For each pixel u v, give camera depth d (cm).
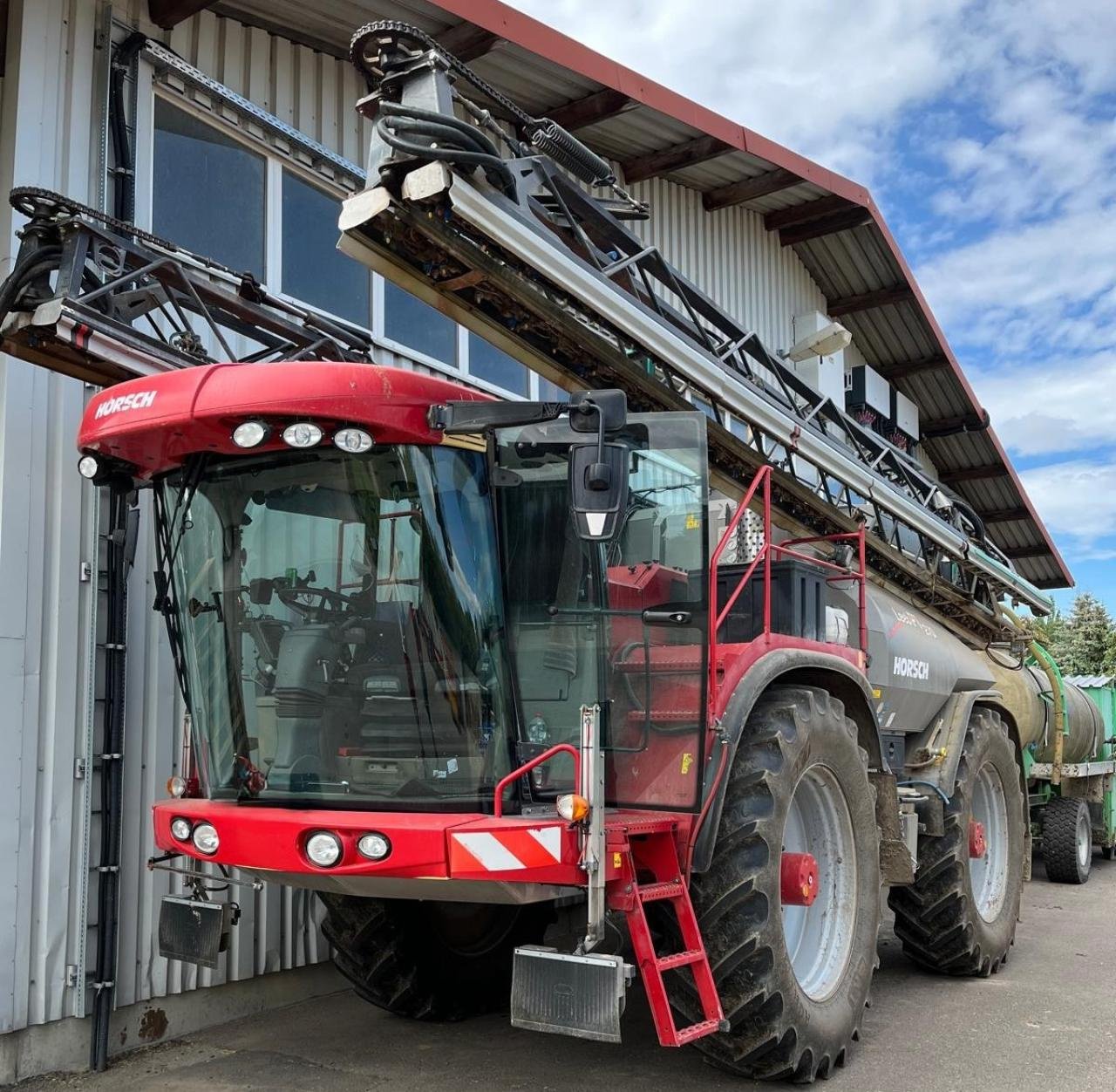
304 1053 501
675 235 1045
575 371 497
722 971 404
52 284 464
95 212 452
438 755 369
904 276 1276
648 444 400
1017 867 679
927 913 602
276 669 388
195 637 410
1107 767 1071
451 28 688
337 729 378
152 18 584
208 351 589
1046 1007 560
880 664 602
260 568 390
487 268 418
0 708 472
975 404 1492
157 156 590
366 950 505
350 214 396
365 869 345
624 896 360
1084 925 794
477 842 338
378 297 716
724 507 566
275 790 387
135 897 523
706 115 895
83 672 508
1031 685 862
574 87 794
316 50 689
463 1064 477
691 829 392
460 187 381
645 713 395
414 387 367
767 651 460
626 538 404
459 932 542
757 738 432
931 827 598
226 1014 562
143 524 543
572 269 430
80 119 538
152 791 535
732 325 560
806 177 1049
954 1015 543
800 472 659
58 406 511
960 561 748
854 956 471
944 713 661
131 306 496
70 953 490
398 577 371
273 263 650
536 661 390
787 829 473
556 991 331
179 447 387
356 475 373
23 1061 473
